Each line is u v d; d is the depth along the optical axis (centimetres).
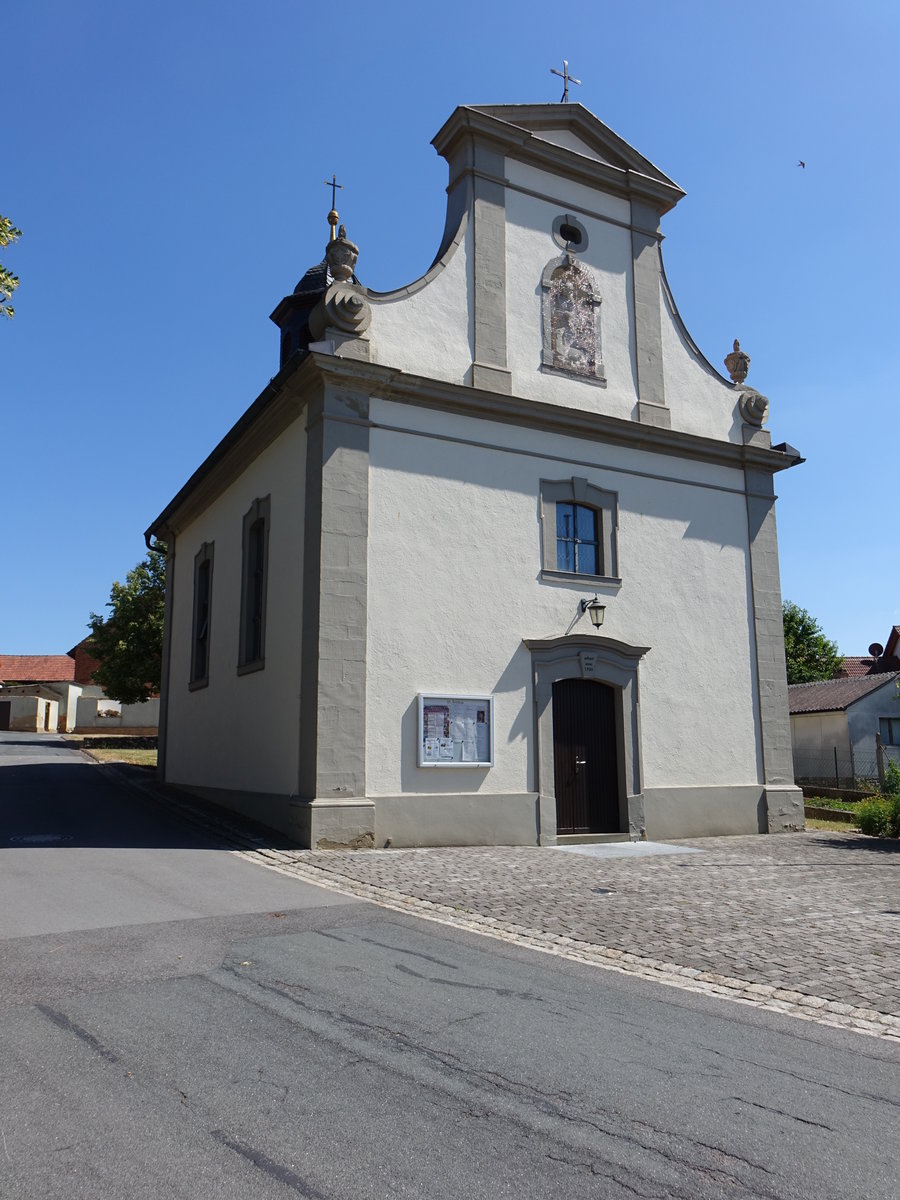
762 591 1623
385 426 1262
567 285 1505
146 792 1822
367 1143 362
